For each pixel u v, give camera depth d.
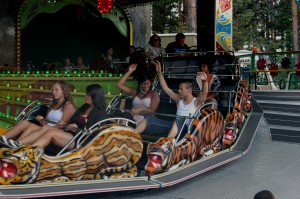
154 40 10.16
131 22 16.23
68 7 16.30
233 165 6.14
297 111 8.59
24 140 4.77
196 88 7.44
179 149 5.16
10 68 12.01
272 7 36.66
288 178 5.68
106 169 4.52
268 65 13.87
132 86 8.90
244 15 36.84
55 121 5.36
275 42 37.50
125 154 4.60
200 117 5.57
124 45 16.39
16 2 13.54
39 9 14.28
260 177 5.68
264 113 8.59
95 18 16.66
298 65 12.41
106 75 9.09
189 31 24.27
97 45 16.86
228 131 6.42
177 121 5.76
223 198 4.88
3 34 13.36
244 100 7.66
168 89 6.43
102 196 4.84
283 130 7.70
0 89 9.98
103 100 5.04
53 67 10.22
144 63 8.84
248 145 6.57
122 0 14.96
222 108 7.12
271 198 2.75
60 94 5.40
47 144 4.70
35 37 16.16
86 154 4.38
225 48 10.96
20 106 9.11
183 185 5.32
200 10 11.05
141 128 6.18
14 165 3.98
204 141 5.67
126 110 6.08
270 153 6.71
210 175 5.73
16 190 3.93
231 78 8.28
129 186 4.38
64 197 4.61
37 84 9.16
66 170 4.27
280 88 14.01
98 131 4.48
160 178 4.75
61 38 16.72
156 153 4.83
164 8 31.02
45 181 4.18
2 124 9.30
